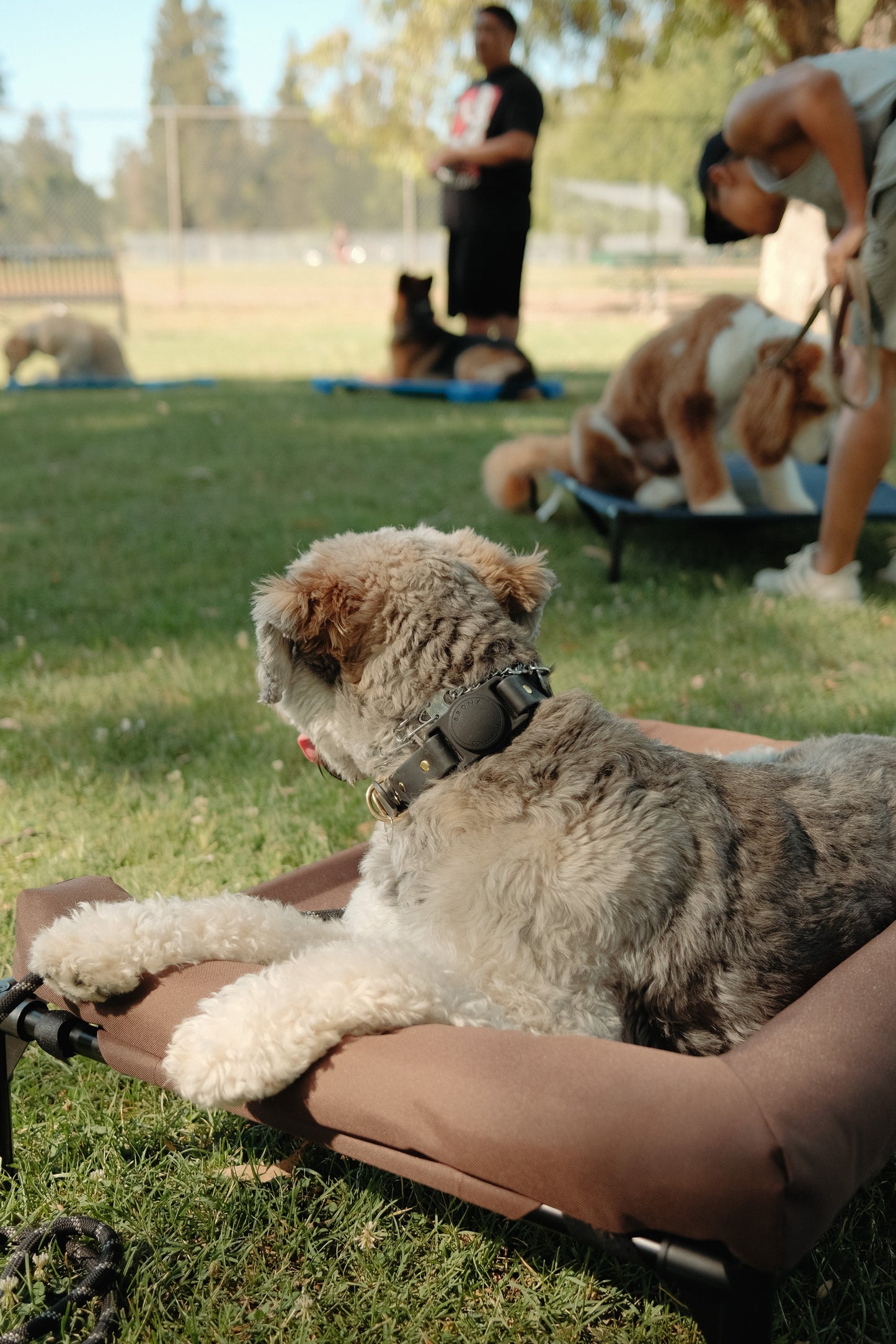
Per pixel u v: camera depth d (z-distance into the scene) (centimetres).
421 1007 166
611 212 3322
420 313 1305
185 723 414
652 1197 136
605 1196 138
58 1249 189
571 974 176
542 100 1134
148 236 3028
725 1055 152
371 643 197
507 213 1190
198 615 525
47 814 349
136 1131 221
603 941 177
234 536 664
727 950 183
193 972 183
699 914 183
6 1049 199
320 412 1133
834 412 522
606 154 3200
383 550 204
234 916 194
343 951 173
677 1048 183
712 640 486
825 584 526
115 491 781
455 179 1187
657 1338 177
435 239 3184
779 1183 132
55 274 1841
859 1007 162
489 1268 191
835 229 450
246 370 1534
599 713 200
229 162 2927
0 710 426
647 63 1389
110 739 401
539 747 190
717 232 485
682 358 536
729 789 203
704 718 408
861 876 199
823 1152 136
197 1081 161
